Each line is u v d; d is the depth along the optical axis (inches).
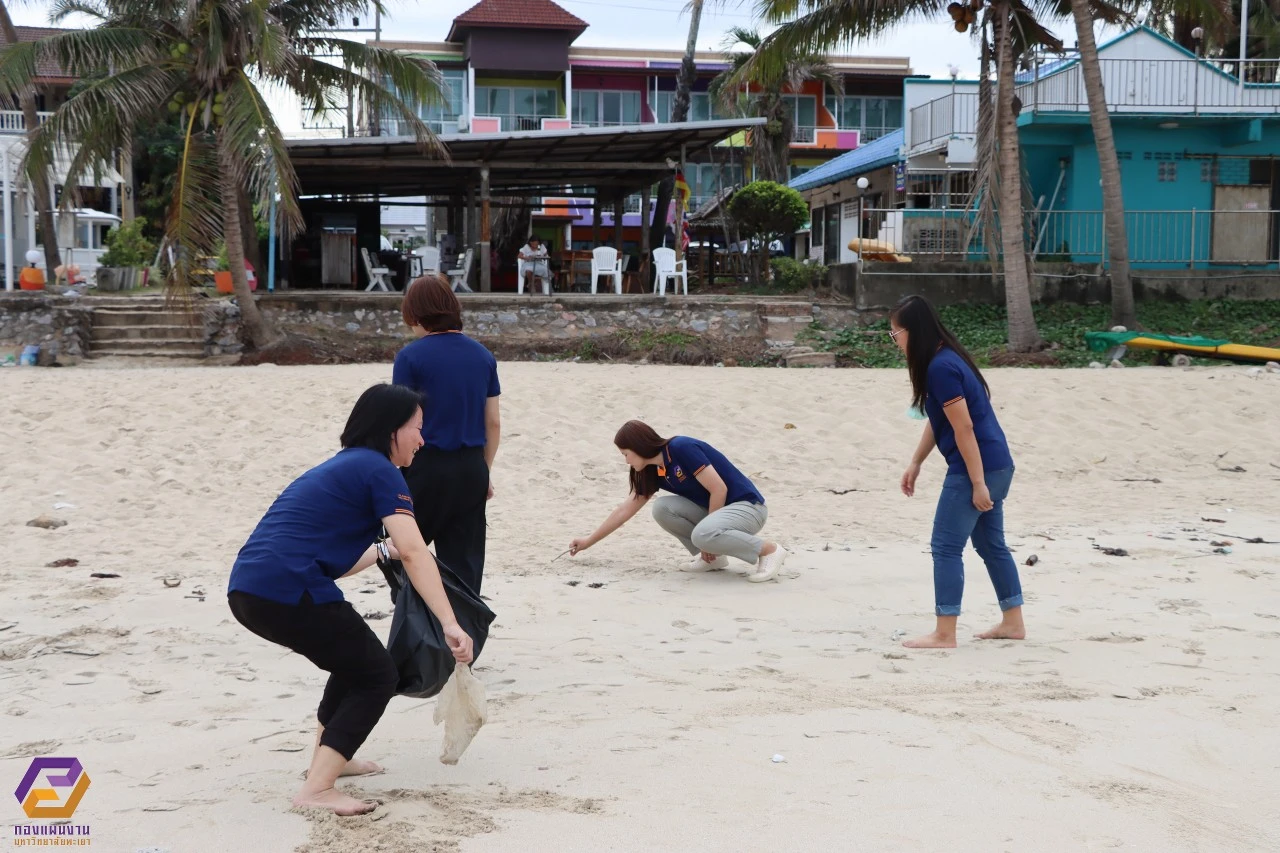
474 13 1731.1
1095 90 802.2
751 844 123.3
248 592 134.2
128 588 268.5
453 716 142.3
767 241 1075.9
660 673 201.9
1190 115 951.6
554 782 143.6
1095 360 756.0
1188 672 199.3
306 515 138.0
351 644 138.1
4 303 762.2
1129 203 994.7
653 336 804.6
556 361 767.1
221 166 742.5
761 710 175.6
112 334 781.3
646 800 136.6
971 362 223.1
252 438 473.4
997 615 251.9
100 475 416.8
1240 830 129.0
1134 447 502.0
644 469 296.8
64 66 735.1
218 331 768.9
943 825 128.8
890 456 484.1
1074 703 179.8
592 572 298.8
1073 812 133.1
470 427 195.8
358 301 829.8
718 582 286.8
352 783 144.6
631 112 1833.2
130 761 152.2
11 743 160.7
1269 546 324.5
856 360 776.3
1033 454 494.3
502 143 900.0
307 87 797.9
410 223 2014.0
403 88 818.2
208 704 181.5
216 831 126.4
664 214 1080.2
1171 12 941.2
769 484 446.9
